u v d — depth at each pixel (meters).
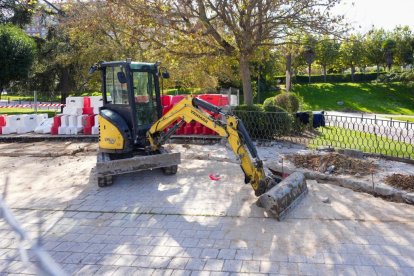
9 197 7.54
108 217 6.38
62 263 4.84
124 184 8.19
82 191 7.83
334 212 6.25
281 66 26.34
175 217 6.27
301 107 17.41
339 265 4.61
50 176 9.07
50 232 5.81
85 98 14.48
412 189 6.84
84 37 20.98
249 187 7.70
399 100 38.78
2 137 13.83
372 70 59.41
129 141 8.95
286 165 8.66
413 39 43.94
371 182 7.26
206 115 7.43
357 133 13.98
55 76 29.00
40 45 27.61
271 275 4.43
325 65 47.53
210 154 10.49
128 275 4.54
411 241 5.18
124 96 9.14
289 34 13.45
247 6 12.02
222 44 13.28
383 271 4.45
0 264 4.81
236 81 25.20
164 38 12.92
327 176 7.79
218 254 4.98
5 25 24.53
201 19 12.20
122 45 19.42
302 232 5.56
